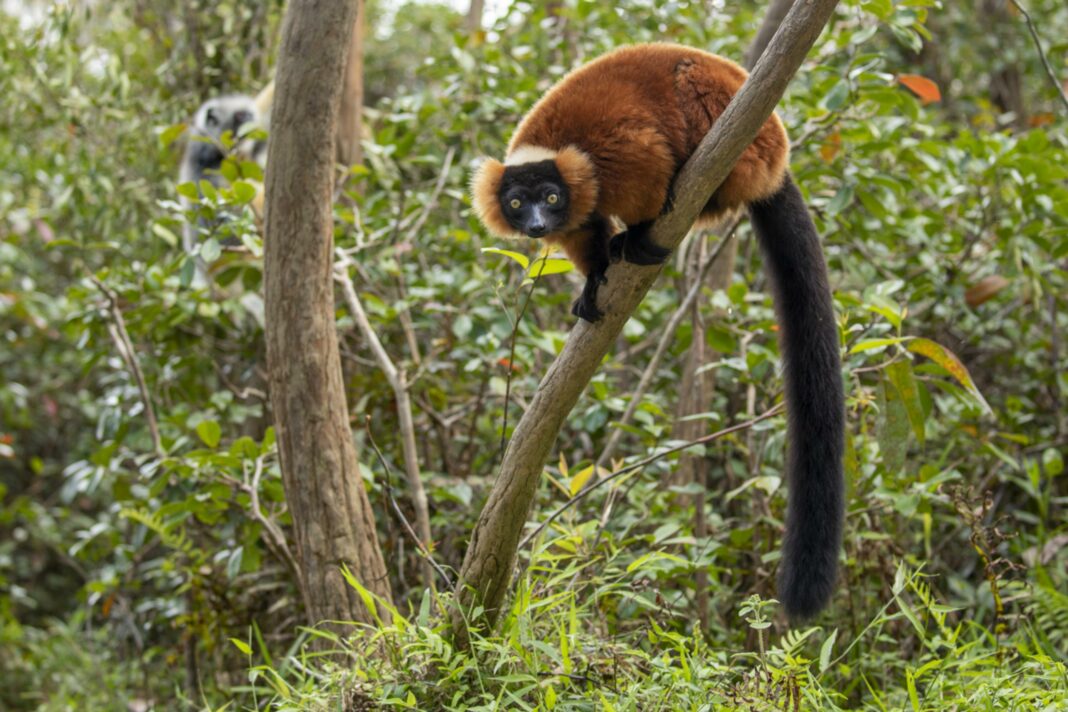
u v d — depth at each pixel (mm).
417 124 6836
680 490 4977
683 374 5836
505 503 3623
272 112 4555
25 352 9539
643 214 3660
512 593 4094
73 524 8594
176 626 6137
